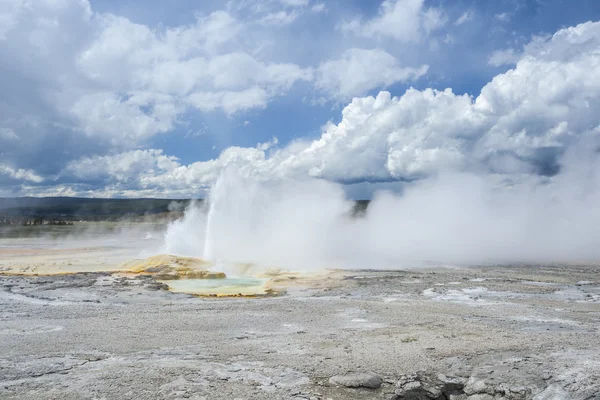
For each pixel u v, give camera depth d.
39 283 20.98
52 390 7.97
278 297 18.28
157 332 11.98
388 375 8.73
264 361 9.52
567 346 10.20
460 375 8.63
